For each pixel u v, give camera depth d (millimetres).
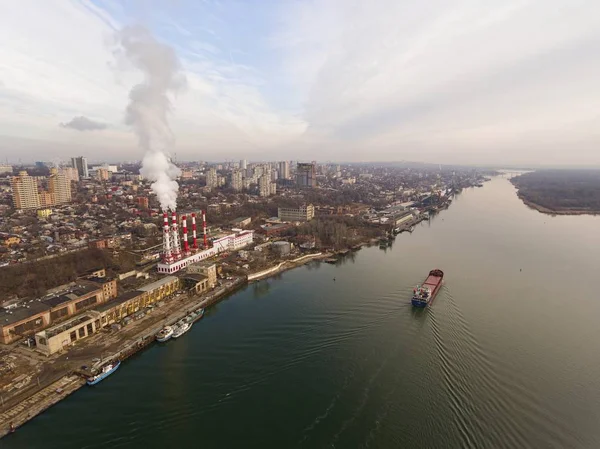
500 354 109812
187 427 82188
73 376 97000
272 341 118375
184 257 195000
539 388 94312
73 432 80062
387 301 148500
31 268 166000
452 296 154000
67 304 129375
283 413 86438
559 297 153875
